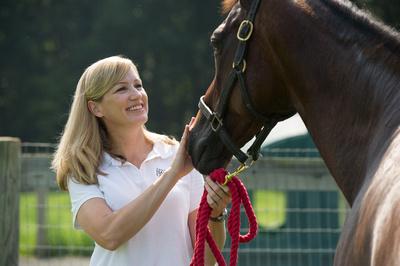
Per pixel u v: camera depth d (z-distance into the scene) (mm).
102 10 54750
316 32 5039
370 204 4320
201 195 6535
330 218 10992
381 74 4770
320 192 11062
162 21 54906
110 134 6488
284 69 5148
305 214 11203
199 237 5781
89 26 56125
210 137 5539
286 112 5348
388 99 4688
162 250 6246
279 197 19531
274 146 12164
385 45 4832
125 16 54000
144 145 6598
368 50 4867
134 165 6449
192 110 54219
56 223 13734
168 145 6621
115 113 6352
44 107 51656
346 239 4500
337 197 11008
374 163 4598
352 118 4863
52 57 55312
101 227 6062
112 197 6242
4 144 8836
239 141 5453
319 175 9312
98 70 6391
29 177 9469
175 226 6297
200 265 5730
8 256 8789
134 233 5969
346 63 4918
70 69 53594
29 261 10414
